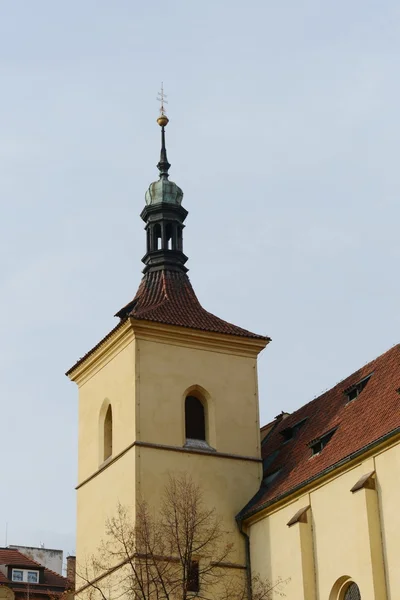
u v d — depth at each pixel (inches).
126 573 2861.7
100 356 3287.4
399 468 2459.4
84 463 3289.9
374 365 3056.1
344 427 2869.1
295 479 2866.6
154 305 3275.1
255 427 3196.4
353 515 2566.4
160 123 3705.7
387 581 2443.4
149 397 3085.6
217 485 3065.9
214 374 3201.3
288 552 2768.2
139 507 2901.1
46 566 4731.8
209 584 2878.9
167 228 3518.7
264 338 3272.6
